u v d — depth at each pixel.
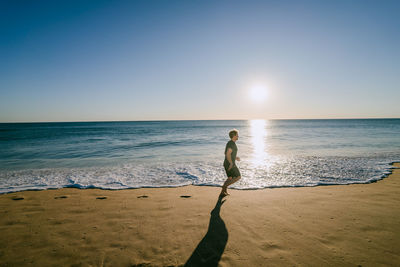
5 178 7.18
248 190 5.61
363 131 32.12
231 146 4.96
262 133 31.22
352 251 2.73
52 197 5.18
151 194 5.37
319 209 4.17
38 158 11.39
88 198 5.07
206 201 4.75
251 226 3.48
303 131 35.31
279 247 2.86
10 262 2.60
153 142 19.44
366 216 3.80
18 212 4.18
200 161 10.19
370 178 6.68
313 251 2.75
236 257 2.65
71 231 3.38
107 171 8.18
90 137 26.52
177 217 3.89
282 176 7.15
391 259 2.55
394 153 11.70
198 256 2.69
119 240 3.10
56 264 2.57
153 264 2.55
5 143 19.48
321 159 10.16
